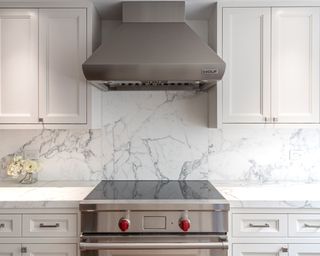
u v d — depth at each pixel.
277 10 1.99
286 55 1.99
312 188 2.00
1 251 1.67
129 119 2.28
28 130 2.25
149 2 1.99
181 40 1.88
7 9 1.98
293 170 2.26
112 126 2.27
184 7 1.99
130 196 1.76
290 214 1.69
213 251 1.64
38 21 1.98
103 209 1.62
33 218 1.67
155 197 1.74
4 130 2.25
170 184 2.13
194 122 2.28
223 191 1.91
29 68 1.99
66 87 1.99
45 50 1.99
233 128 2.10
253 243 1.69
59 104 1.99
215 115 2.04
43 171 2.25
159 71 1.76
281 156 2.26
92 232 1.63
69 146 2.26
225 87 1.99
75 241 1.68
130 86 2.19
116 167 2.27
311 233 1.69
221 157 2.27
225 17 1.99
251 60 1.99
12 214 1.67
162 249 1.63
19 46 1.99
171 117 2.28
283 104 1.99
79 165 2.27
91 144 2.27
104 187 2.02
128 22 1.98
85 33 1.99
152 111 2.28
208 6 2.06
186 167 2.28
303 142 2.25
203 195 1.79
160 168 2.28
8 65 1.99
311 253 1.69
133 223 1.62
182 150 2.28
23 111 1.99
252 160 2.27
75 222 1.68
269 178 2.26
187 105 2.28
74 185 2.09
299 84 1.98
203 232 1.64
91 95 1.99
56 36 1.99
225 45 1.99
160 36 1.90
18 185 2.09
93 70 1.75
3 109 1.99
